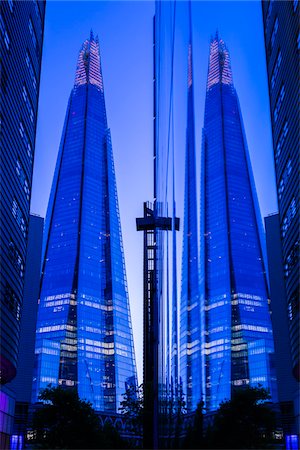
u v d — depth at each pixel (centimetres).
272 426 8006
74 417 8312
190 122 7306
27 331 15725
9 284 8156
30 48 10519
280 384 15038
